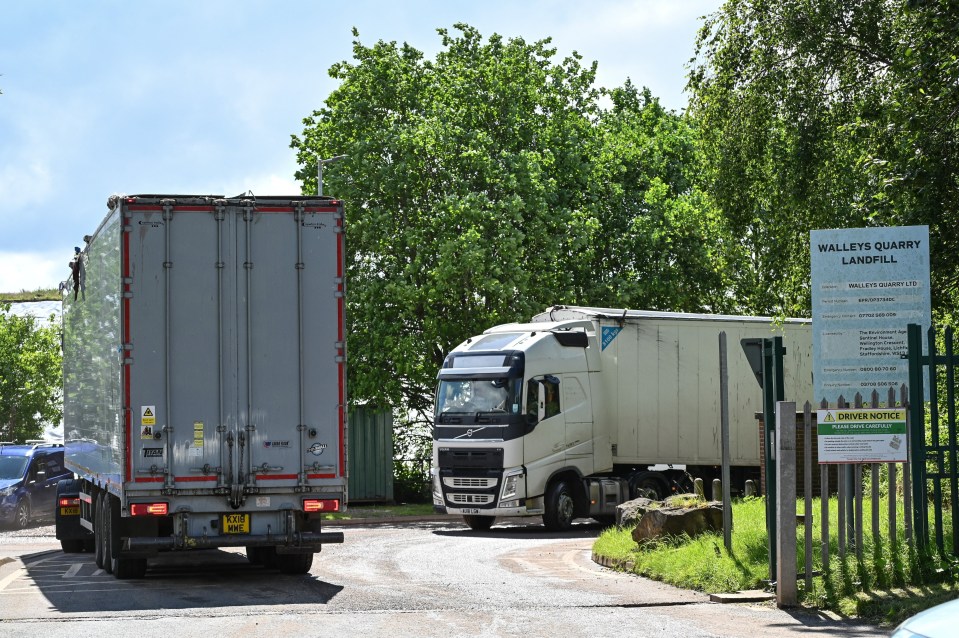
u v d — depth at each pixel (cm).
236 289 1468
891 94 2009
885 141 1944
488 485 2528
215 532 1458
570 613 1175
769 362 1304
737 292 3919
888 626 1071
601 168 4047
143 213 1446
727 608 1197
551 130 3928
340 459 1484
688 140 4247
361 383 3584
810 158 2264
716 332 2811
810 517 1209
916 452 1213
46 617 1196
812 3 2177
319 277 1491
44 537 2766
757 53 2286
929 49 1788
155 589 1448
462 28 4041
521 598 1298
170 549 1466
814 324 1230
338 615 1184
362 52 3853
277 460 1466
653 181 3988
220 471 1448
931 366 1218
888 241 1224
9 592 1439
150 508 1430
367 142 3631
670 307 4000
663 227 3947
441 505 2603
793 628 1068
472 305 3625
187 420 1446
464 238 3469
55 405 4994
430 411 4012
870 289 1225
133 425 1430
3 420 4878
